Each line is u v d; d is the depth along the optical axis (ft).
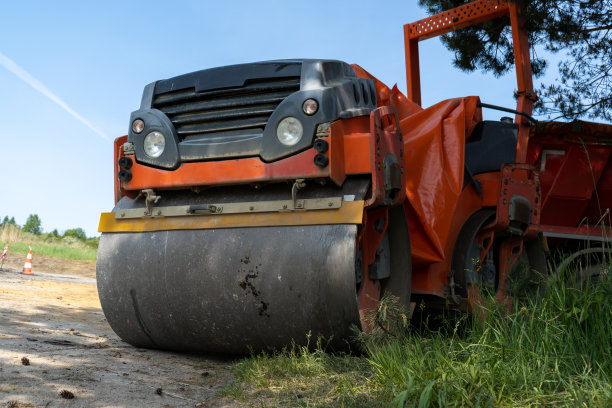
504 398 8.29
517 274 16.08
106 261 13.05
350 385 9.47
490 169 16.72
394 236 12.93
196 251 11.94
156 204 13.05
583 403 7.68
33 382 9.27
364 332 10.87
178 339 12.66
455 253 15.37
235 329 11.78
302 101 11.39
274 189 11.98
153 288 12.37
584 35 28.09
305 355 10.98
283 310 11.14
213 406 9.02
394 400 8.05
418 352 10.05
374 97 13.01
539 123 20.25
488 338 10.36
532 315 10.39
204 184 12.17
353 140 11.38
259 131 12.01
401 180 12.09
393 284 12.89
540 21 25.89
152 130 12.80
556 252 20.70
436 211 14.17
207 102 12.65
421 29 22.90
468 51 32.99
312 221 11.16
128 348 13.53
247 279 11.37
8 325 15.29
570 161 20.77
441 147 14.88
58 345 12.94
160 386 10.03
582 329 10.29
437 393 8.17
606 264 13.71
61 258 73.10
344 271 10.59
